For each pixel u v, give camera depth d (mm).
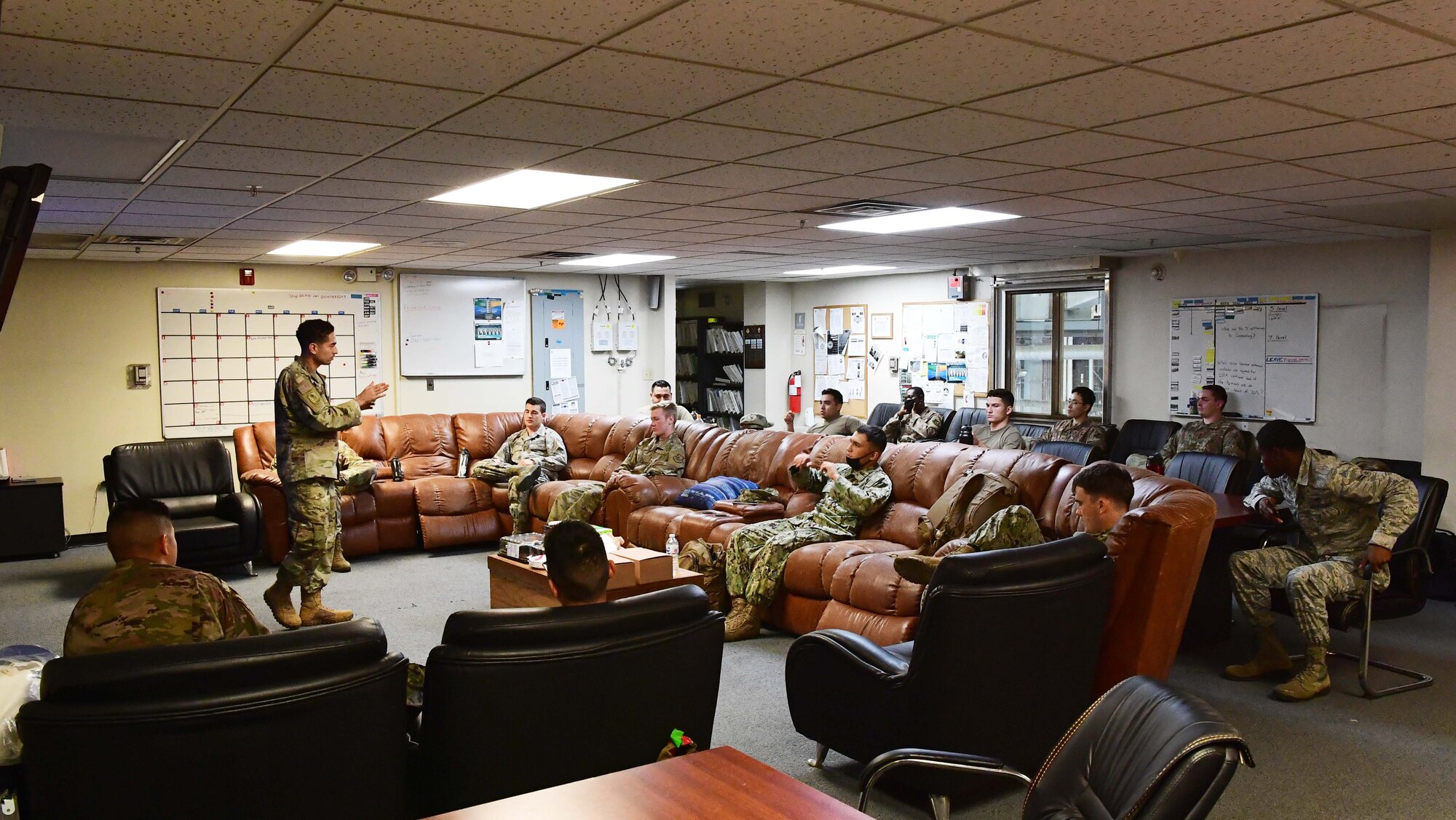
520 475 7512
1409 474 5055
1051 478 4742
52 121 3059
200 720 1839
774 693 4246
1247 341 7477
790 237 6582
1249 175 4156
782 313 11617
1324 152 3660
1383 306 6730
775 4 2047
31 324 7488
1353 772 3412
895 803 3158
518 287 9609
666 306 10438
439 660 2203
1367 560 4160
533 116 3066
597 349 10133
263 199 4688
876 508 5234
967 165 3945
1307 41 2301
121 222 5441
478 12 2094
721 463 6727
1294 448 4340
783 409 11695
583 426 8305
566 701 2297
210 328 8102
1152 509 3219
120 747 1805
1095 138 3406
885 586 4359
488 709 2236
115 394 7797
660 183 4391
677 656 2434
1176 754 1573
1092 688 3139
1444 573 5852
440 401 9266
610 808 1664
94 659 1817
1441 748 3627
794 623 5008
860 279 10695
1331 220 5684
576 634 2275
